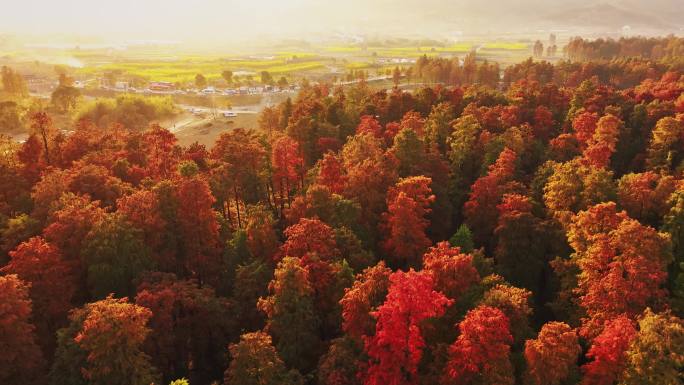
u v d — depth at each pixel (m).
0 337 54.47
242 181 97.19
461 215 105.62
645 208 82.44
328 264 67.12
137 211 75.81
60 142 117.06
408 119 127.19
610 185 85.31
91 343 50.44
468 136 111.81
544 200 94.44
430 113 138.00
